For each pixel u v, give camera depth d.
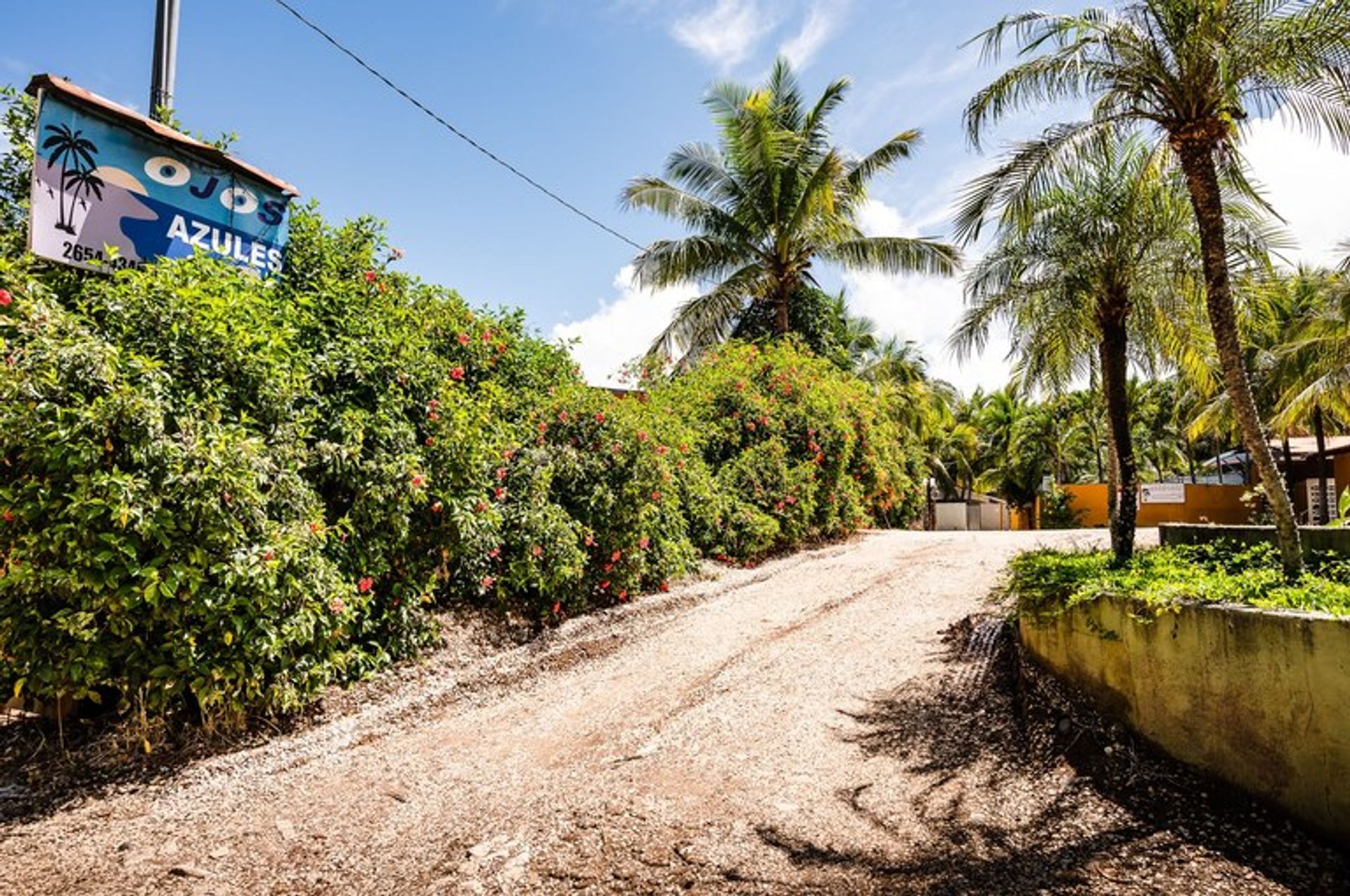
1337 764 3.35
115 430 3.97
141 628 4.25
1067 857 3.42
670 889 3.18
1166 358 7.00
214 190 5.57
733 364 13.32
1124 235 6.24
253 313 5.01
